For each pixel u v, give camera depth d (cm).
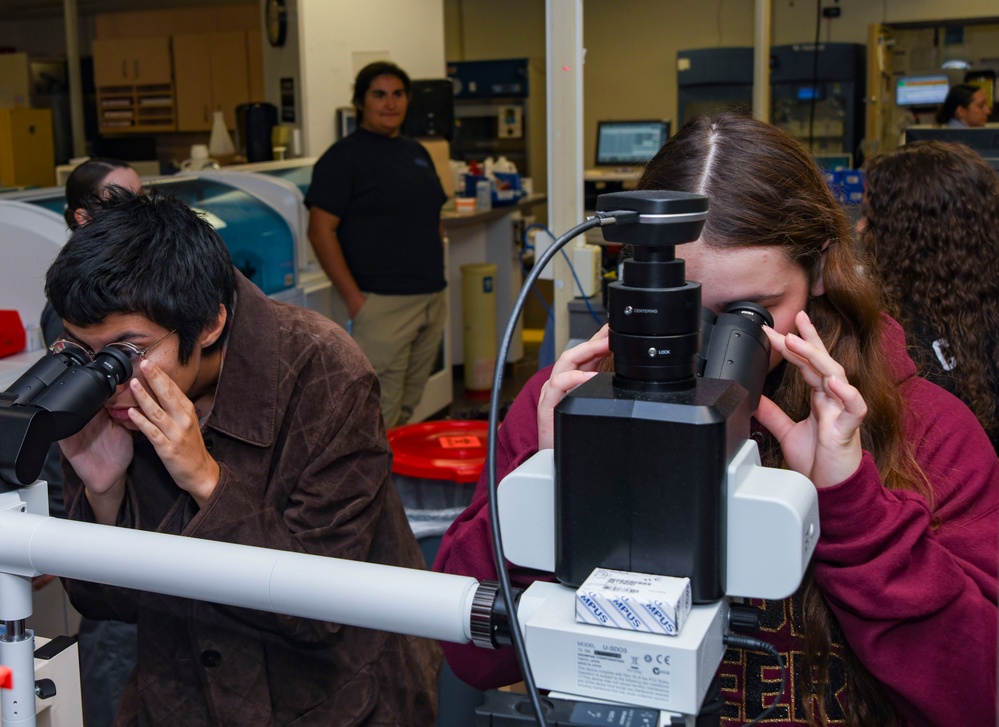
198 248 110
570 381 76
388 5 604
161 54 830
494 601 63
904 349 106
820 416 81
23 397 89
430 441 229
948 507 94
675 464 57
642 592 56
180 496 121
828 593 85
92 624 177
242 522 113
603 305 262
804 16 754
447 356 546
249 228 346
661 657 54
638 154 784
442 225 536
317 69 548
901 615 81
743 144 91
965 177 198
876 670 85
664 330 60
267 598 69
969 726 84
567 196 258
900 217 200
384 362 421
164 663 124
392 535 137
